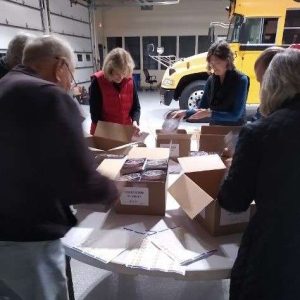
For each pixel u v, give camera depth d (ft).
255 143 2.61
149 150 4.67
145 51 35.83
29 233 2.75
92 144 5.26
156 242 3.21
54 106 2.47
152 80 34.76
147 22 34.81
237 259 2.81
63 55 2.91
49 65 2.87
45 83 2.58
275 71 2.71
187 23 34.22
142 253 3.02
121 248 3.11
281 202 2.52
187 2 33.40
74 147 2.47
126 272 2.87
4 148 2.52
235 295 2.78
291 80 2.63
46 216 2.77
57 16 22.43
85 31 28.32
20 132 2.46
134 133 5.36
